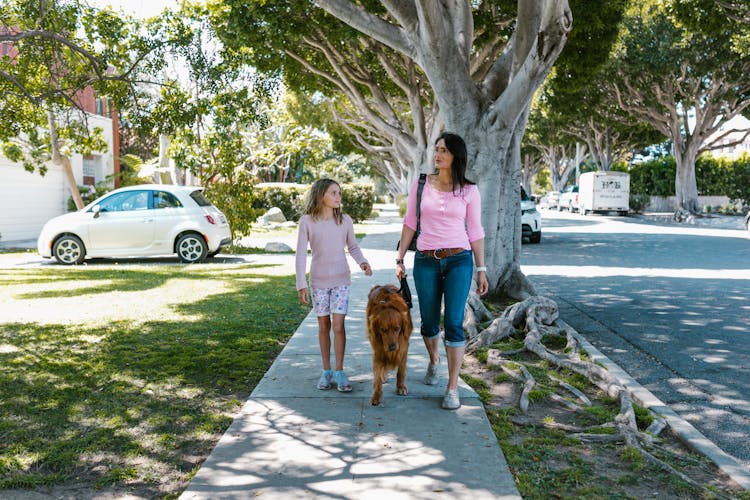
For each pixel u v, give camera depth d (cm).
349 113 3020
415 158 1925
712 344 662
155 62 1346
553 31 739
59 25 1099
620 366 585
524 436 407
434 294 452
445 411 436
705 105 3122
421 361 576
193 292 942
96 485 331
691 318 793
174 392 480
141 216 1345
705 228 2559
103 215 1337
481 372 561
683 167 3325
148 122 1385
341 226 477
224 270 1232
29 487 328
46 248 1334
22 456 360
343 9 883
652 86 2991
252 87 1641
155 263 1381
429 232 441
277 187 2858
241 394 482
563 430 416
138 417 427
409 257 1401
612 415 441
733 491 333
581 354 612
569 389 498
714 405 478
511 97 809
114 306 821
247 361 562
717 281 1107
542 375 542
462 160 436
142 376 516
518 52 852
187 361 560
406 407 444
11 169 1998
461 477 335
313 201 470
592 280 1127
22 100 1249
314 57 1939
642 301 916
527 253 1608
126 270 1209
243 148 1778
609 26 1359
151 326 702
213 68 1472
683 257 1498
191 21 1424
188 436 398
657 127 3381
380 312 433
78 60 1259
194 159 1566
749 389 515
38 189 2150
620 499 318
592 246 1784
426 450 370
